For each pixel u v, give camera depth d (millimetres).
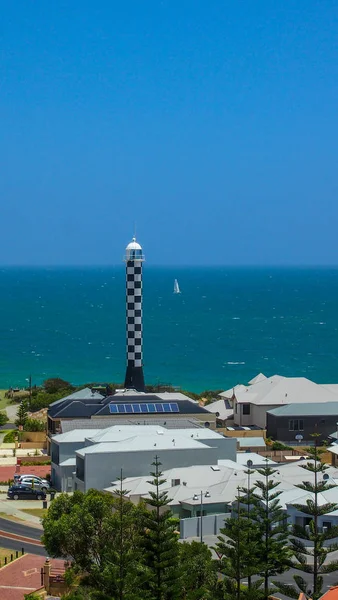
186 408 123312
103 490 91750
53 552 70500
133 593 60500
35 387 189500
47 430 126188
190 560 65812
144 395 129500
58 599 68500
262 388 138625
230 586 62656
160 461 96375
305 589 62125
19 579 71875
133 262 146250
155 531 64375
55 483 103250
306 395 134375
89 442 101625
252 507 79812
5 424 147125
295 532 64375
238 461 102688
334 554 75250
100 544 68562
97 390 142500
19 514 91688
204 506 83375
